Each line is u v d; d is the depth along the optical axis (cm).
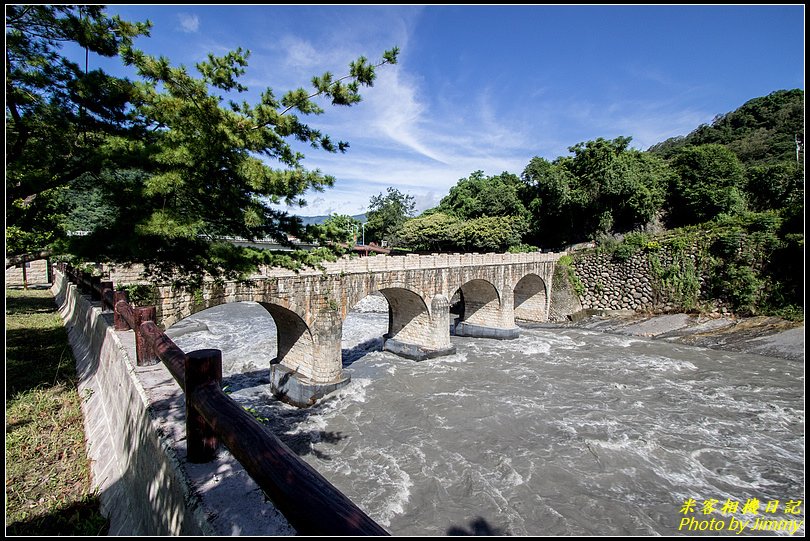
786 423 1814
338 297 2194
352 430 1780
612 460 1528
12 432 873
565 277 4197
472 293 3725
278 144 977
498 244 4866
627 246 3912
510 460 1530
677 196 4612
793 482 1402
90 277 1703
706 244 3472
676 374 2455
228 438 274
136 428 589
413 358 2819
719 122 6531
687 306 3497
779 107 5900
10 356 1396
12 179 938
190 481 338
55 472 753
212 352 378
